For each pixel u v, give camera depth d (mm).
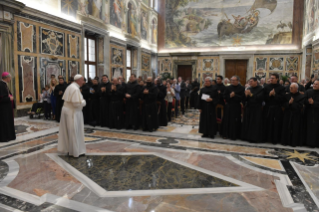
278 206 2801
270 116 5699
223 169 3998
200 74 19391
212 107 6188
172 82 10242
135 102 7207
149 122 7004
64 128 4562
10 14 7363
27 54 8172
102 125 7695
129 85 7289
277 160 4504
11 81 7668
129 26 15445
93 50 12602
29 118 8445
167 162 4316
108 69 13039
